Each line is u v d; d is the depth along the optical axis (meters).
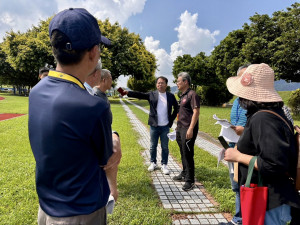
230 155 1.60
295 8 16.77
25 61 31.80
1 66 42.12
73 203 1.02
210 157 5.77
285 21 17.48
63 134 0.99
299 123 11.42
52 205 1.04
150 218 2.91
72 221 1.02
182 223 2.90
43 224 1.13
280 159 1.29
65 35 1.03
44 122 1.01
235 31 25.14
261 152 1.35
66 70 1.10
